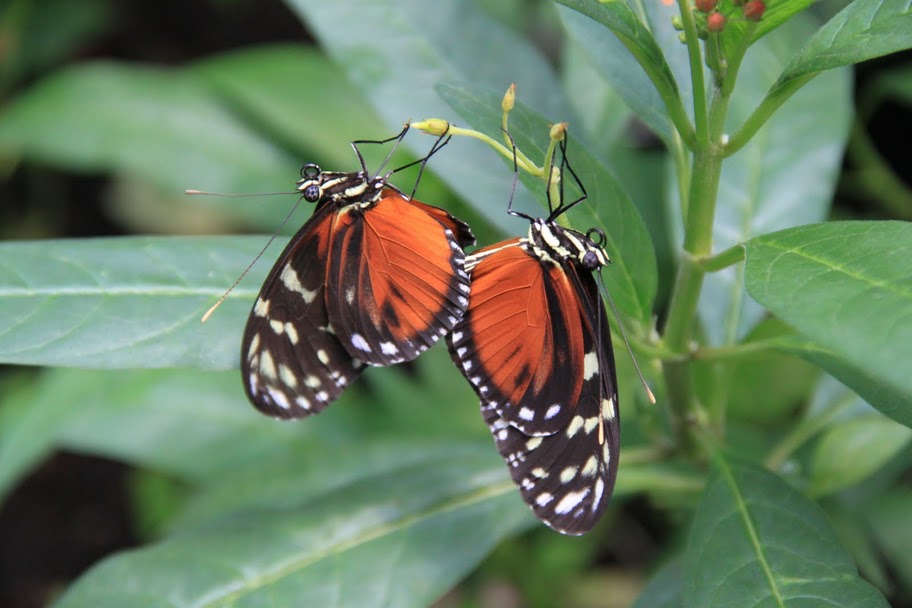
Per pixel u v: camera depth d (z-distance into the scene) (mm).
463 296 677
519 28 968
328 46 742
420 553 715
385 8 745
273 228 937
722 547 688
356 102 936
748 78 751
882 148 917
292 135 971
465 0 747
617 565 921
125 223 1153
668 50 715
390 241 679
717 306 736
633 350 701
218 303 696
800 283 648
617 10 671
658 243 840
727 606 680
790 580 682
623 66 709
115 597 708
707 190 683
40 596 1038
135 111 977
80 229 1163
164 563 711
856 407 741
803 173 745
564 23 711
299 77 951
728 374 723
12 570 1050
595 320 673
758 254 657
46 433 816
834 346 639
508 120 686
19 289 692
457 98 684
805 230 658
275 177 956
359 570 713
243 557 713
